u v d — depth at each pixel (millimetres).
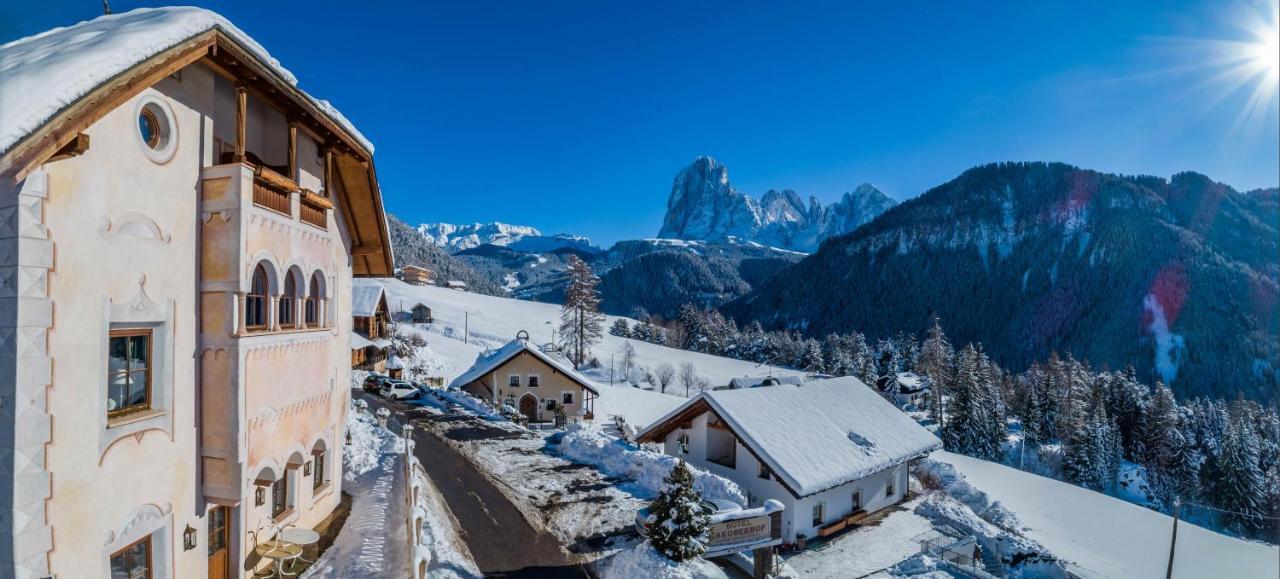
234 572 11039
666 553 14516
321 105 12570
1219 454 61156
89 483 7883
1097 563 30188
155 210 9031
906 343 140750
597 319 88312
